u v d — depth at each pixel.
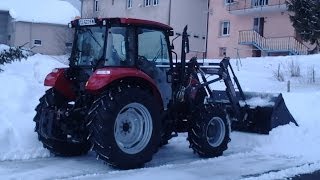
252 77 20.19
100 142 6.80
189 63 8.48
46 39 47.00
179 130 8.37
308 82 19.00
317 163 7.86
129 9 43.25
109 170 7.00
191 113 8.15
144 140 7.23
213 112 8.23
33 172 6.67
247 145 9.30
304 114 10.95
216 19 37.00
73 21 7.95
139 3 41.84
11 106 9.12
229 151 8.84
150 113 7.25
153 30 7.80
